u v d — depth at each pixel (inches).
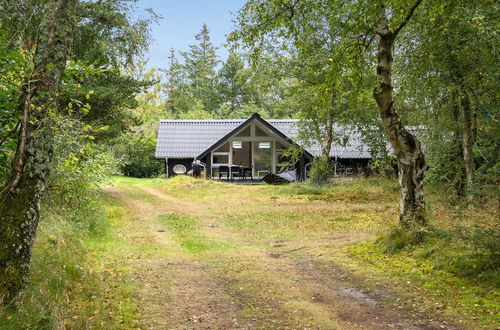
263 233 517.0
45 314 191.6
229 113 2263.8
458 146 636.7
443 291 250.7
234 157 1286.9
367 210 659.4
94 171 436.5
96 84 714.2
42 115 210.1
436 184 712.4
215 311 233.6
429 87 524.4
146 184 1150.3
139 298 251.9
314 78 781.9
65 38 218.4
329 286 280.5
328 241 454.3
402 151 366.9
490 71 457.1
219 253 398.6
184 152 1315.2
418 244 343.0
